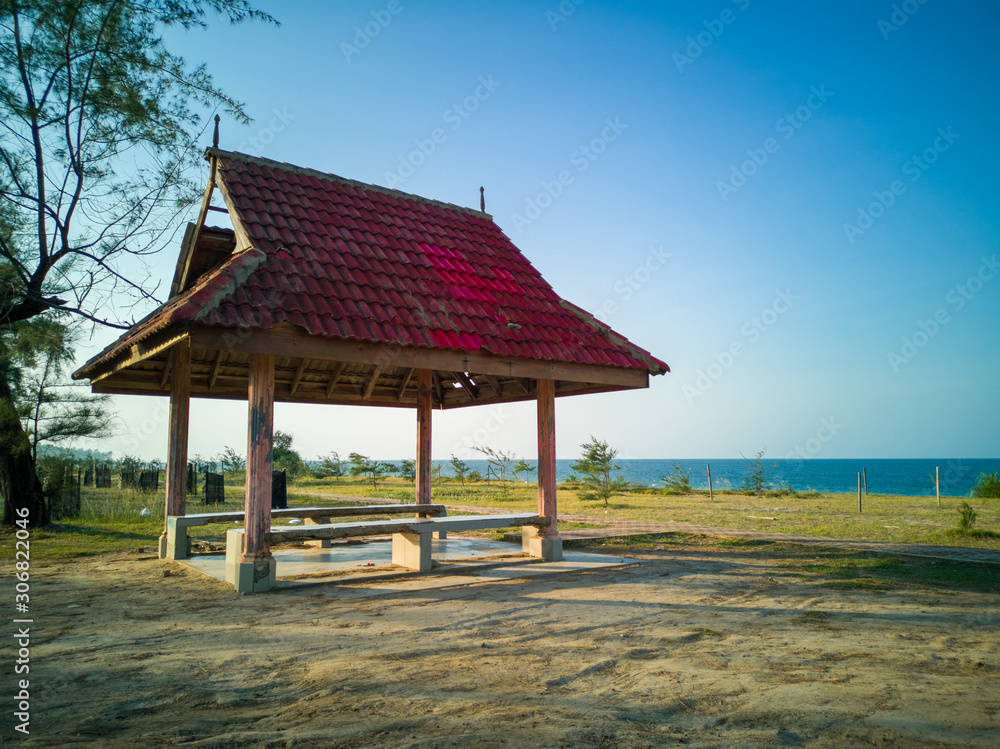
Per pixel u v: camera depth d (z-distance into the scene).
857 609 6.58
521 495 27.91
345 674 4.44
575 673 4.46
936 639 5.39
